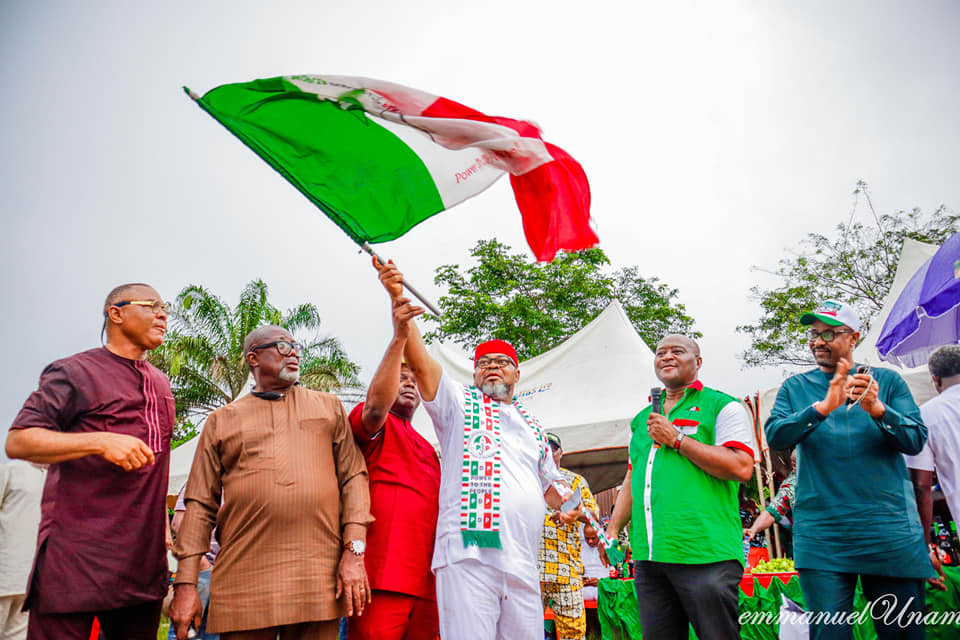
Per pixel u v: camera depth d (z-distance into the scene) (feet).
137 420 10.57
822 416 11.92
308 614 9.72
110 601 9.70
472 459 11.21
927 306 14.62
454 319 77.15
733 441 12.45
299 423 10.89
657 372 13.92
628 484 14.71
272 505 10.03
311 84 11.47
